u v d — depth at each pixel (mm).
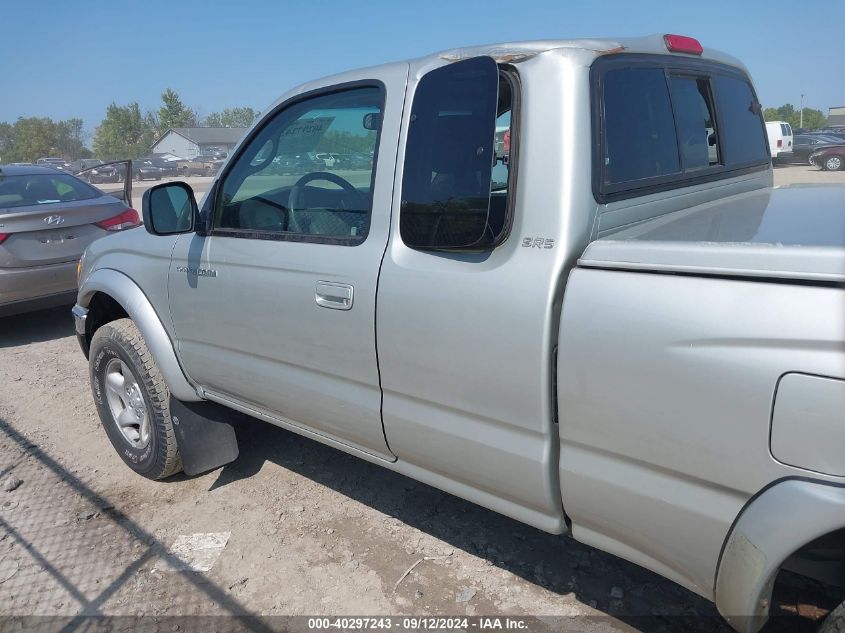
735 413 1608
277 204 2783
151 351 3396
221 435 3715
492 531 3211
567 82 2002
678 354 1679
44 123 92625
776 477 1582
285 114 2799
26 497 3723
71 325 7371
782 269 1554
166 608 2814
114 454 4199
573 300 1859
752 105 3330
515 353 2008
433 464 2410
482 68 2051
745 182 3162
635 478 1854
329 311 2520
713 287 1645
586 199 1988
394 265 2309
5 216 6367
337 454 4055
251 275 2807
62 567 3104
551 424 2006
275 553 3131
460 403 2205
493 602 2736
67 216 6707
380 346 2377
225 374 3113
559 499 2098
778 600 2512
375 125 2451
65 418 4785
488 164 2051
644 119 2369
